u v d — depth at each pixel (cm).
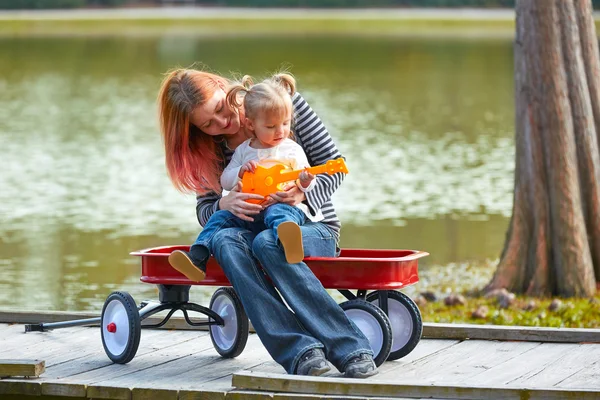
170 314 952
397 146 2917
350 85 4369
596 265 1523
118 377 890
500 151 2833
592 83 1534
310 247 880
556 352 969
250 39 6769
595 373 889
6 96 4122
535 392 780
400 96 4019
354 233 1888
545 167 1513
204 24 8388
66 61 5453
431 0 10425
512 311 1442
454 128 3247
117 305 941
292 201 885
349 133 3153
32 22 8519
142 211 2123
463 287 1551
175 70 941
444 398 790
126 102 3925
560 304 1457
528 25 1515
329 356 849
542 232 1512
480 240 1838
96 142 3044
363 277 872
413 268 910
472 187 2342
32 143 3028
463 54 5697
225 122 916
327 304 852
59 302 1456
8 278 1595
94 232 1927
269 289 872
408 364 923
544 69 1505
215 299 980
